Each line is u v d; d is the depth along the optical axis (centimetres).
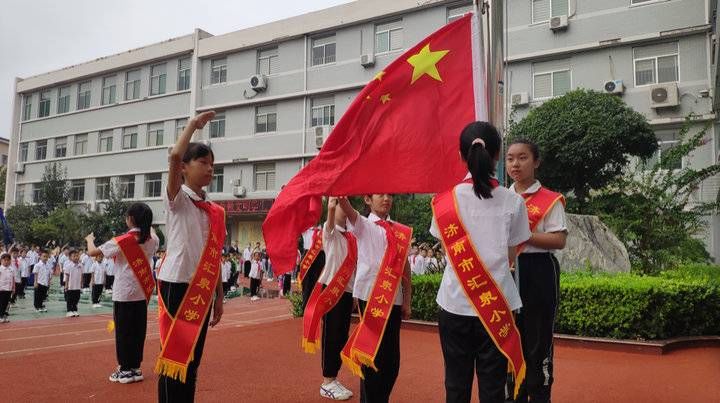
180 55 2608
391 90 393
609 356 593
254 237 2423
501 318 243
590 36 1686
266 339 721
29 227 2623
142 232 505
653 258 969
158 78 2689
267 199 2275
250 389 469
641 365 547
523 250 332
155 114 2658
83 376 518
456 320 251
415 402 421
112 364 572
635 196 1051
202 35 2555
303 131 2253
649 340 630
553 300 329
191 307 319
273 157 2312
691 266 1040
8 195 3247
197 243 329
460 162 389
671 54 1588
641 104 1606
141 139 2706
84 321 1087
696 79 1543
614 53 1661
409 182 382
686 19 1559
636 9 1627
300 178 379
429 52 404
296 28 2278
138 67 2758
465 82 404
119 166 2769
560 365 548
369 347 328
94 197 2853
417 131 389
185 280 324
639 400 422
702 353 605
